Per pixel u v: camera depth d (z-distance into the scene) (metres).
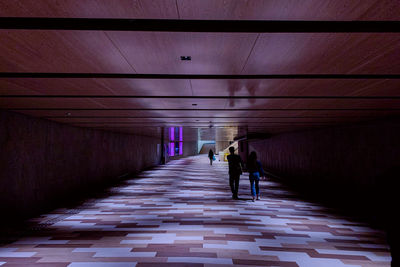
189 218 5.39
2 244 3.91
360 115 5.61
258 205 6.66
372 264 3.27
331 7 1.38
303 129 10.27
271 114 5.66
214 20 1.54
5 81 2.76
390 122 5.74
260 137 14.33
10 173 4.94
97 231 4.53
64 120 6.52
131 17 1.49
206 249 3.69
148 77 2.70
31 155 5.63
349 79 2.74
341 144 7.81
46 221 5.20
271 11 1.43
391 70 2.44
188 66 2.35
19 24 1.53
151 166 20.27
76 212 5.95
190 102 4.20
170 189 9.32
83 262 3.26
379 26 1.57
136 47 1.90
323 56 2.08
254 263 3.25
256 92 3.44
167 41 1.81
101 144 10.10
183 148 38.22
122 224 4.96
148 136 19.30
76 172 7.95
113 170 11.52
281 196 7.98
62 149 7.10
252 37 1.74
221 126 9.22
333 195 8.10
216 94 3.58
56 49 1.91
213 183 10.95
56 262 3.26
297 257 3.45
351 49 1.92
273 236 4.28
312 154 9.77
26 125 5.46
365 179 6.61
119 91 3.33
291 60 2.18
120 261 3.28
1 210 4.70
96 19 1.51
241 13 1.46
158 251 3.61
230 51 1.99
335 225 4.95
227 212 5.91
